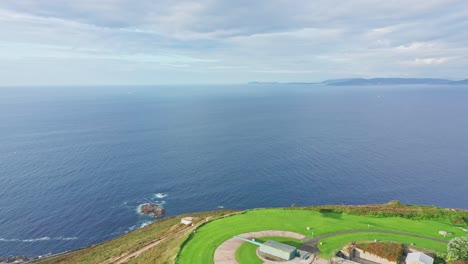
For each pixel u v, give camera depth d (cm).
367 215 7519
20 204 11412
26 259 8469
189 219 8562
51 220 10450
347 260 5478
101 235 9719
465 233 6594
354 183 13650
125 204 11662
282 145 19912
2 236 9512
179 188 13112
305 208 7988
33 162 15900
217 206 11656
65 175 14225
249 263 5469
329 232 6644
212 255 5709
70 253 8212
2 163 15662
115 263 6569
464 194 12681
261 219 7288
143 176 14312
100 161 16275
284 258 5572
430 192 12862
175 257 5644
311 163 16212
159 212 10994
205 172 14912
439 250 5872
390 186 13375
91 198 12050
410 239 6319
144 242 7569
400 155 17675
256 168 15462
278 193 12694
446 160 16762
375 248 5806
